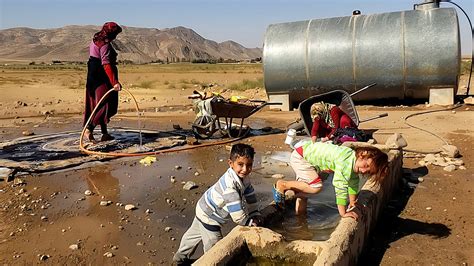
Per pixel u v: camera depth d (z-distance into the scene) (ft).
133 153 35.55
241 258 15.93
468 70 120.57
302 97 60.59
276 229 19.60
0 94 81.56
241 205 16.99
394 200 24.93
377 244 19.85
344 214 18.57
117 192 27.22
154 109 66.39
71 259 19.06
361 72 56.54
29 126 51.21
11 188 28.09
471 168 30.09
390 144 29.09
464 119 46.32
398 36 55.26
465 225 21.54
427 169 30.14
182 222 22.77
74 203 25.50
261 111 59.98
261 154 35.86
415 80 55.36
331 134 33.76
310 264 15.65
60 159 34.30
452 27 53.93
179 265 18.44
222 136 41.81
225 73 182.39
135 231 21.75
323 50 57.62
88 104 39.19
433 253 18.92
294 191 20.61
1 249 20.04
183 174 30.71
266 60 60.08
